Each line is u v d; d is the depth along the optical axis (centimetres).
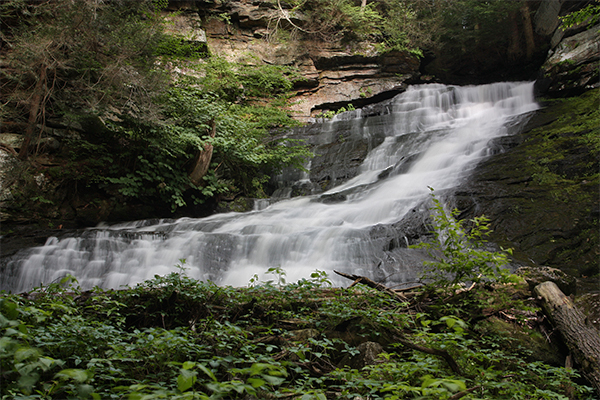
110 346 305
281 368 192
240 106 1644
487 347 438
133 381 267
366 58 2059
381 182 1223
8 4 1081
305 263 784
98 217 1080
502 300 473
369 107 1947
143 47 1088
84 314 425
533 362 405
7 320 202
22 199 998
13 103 1074
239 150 1298
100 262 812
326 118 1919
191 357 318
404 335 410
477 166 1095
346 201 1174
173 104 1209
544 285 482
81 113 1081
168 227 1019
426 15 2261
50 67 966
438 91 1938
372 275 701
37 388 250
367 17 2123
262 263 816
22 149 1011
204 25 1944
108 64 1029
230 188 1364
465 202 899
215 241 854
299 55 2017
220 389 162
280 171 1507
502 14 2170
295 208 1151
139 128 1127
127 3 1274
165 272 792
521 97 1648
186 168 1240
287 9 2081
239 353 341
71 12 967
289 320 443
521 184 950
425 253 768
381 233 824
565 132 1116
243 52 1941
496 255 448
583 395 368
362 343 404
